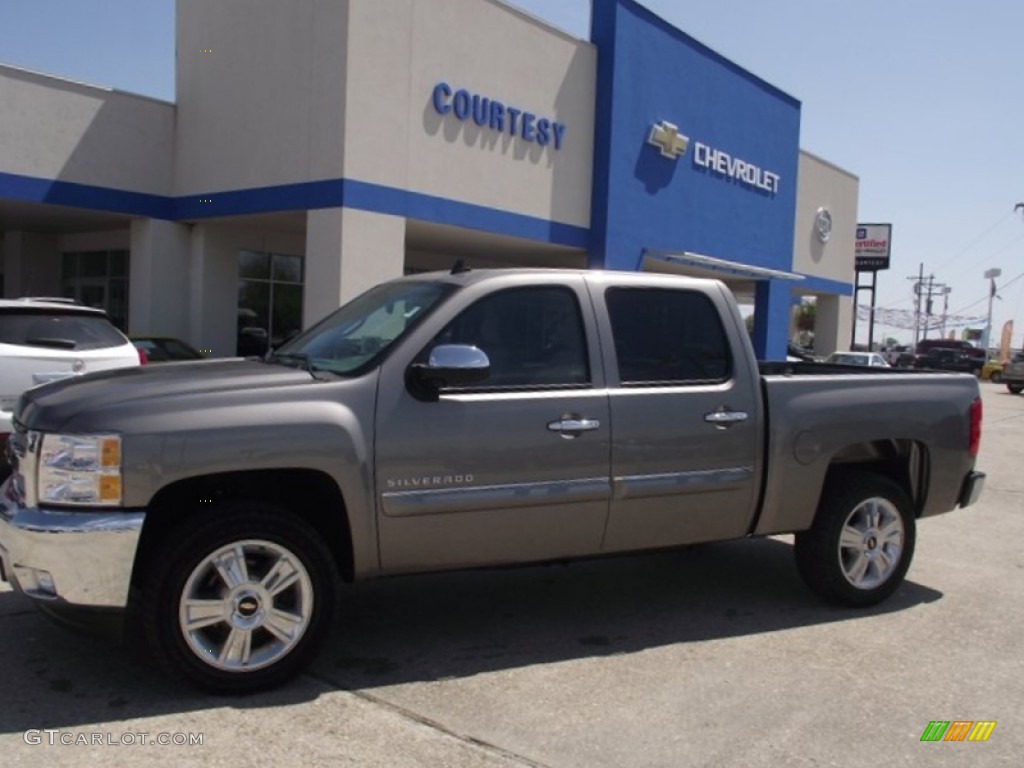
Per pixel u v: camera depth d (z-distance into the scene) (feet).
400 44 50.44
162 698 13.53
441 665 15.35
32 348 24.40
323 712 13.29
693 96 74.02
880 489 19.06
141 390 13.62
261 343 21.72
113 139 55.06
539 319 16.07
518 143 59.21
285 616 13.91
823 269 107.86
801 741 12.85
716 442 17.07
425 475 14.58
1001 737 13.20
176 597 13.16
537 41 59.93
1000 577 22.25
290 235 62.85
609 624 17.76
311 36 49.29
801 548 19.07
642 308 17.01
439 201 53.72
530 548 15.78
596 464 15.90
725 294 17.92
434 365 14.21
